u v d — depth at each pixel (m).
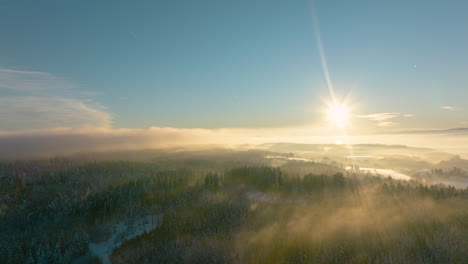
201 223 109.19
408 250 67.19
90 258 91.00
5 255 86.69
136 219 124.38
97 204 140.88
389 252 67.12
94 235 106.81
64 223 122.38
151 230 109.06
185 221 113.31
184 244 87.50
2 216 135.50
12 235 108.81
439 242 68.62
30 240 98.31
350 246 73.56
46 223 123.88
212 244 84.62
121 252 92.12
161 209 137.50
